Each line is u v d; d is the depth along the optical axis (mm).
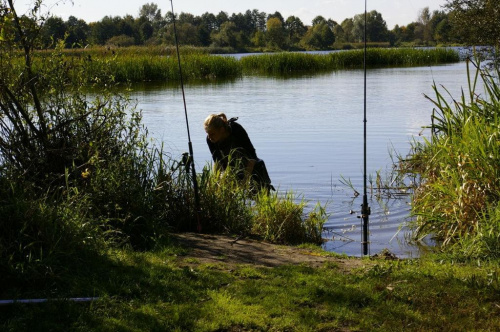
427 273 4840
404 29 84500
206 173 7152
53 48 6562
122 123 6672
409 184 9102
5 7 5730
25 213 4723
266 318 4004
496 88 8195
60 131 6219
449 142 7840
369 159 10750
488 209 5914
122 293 4281
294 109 17625
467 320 3967
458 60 46719
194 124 14328
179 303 4188
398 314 4074
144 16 76625
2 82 5688
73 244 4742
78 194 5590
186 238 6062
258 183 7816
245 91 23906
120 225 5738
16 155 5828
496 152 6480
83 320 3832
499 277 4676
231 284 4605
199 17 126750
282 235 6688
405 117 15531
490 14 13469
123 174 6047
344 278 4785
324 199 8430
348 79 30234
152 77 32312
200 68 34562
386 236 6844
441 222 6707
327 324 3945
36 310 3904
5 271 4324
